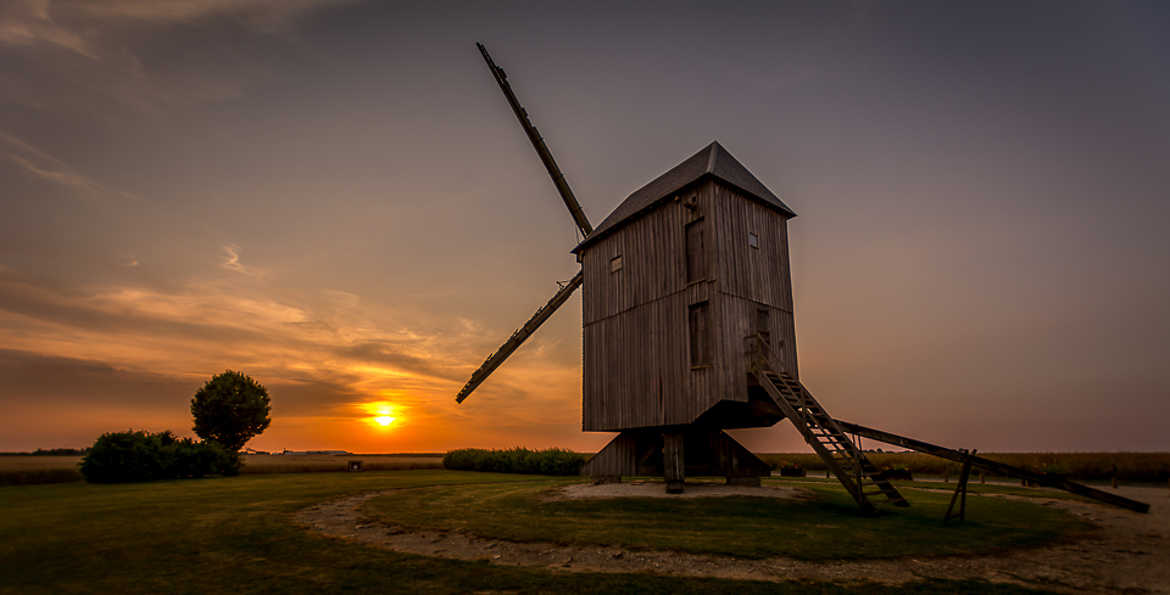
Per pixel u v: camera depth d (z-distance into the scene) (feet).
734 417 65.46
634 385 66.13
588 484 73.00
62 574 27.76
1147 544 36.09
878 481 47.93
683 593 24.16
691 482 74.74
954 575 27.50
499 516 45.91
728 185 61.67
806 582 25.89
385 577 26.91
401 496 63.46
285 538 36.52
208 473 109.29
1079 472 110.11
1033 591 24.93
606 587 24.98
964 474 43.29
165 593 24.53
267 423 144.36
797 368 64.64
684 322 60.59
